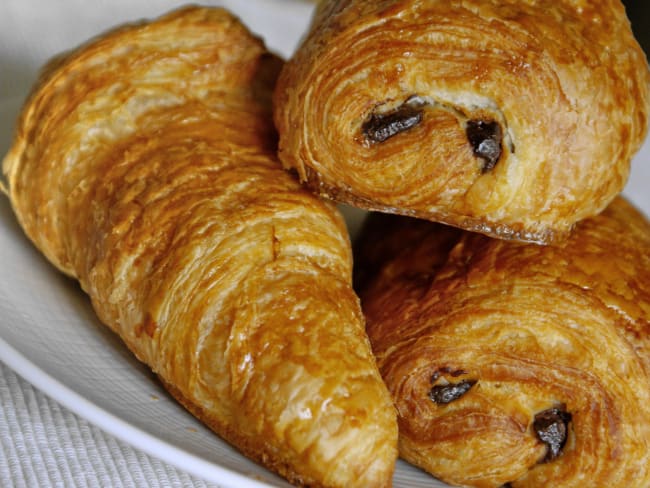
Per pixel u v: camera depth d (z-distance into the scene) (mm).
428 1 241
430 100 241
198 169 249
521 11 240
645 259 262
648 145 346
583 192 243
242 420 224
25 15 378
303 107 247
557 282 250
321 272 239
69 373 236
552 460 249
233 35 278
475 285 254
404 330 255
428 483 255
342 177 247
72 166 262
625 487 246
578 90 236
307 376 218
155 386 245
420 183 241
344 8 250
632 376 245
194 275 233
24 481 229
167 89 268
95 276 248
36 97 270
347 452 216
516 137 236
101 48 269
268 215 241
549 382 246
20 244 277
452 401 252
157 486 234
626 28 252
